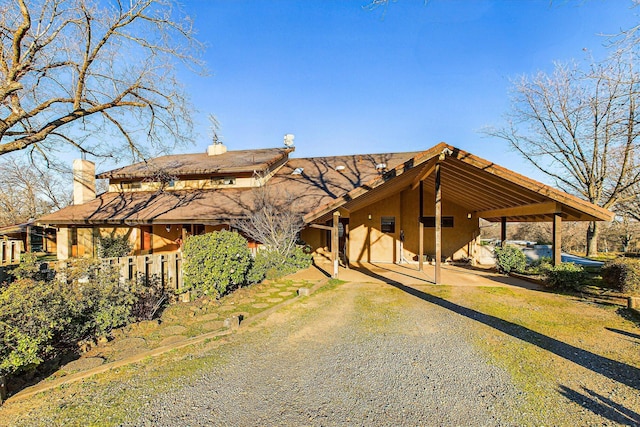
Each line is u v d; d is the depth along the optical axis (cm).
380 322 668
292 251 1338
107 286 553
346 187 1684
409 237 1748
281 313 725
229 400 368
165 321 638
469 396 382
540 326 644
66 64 1027
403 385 407
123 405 355
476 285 1061
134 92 1170
